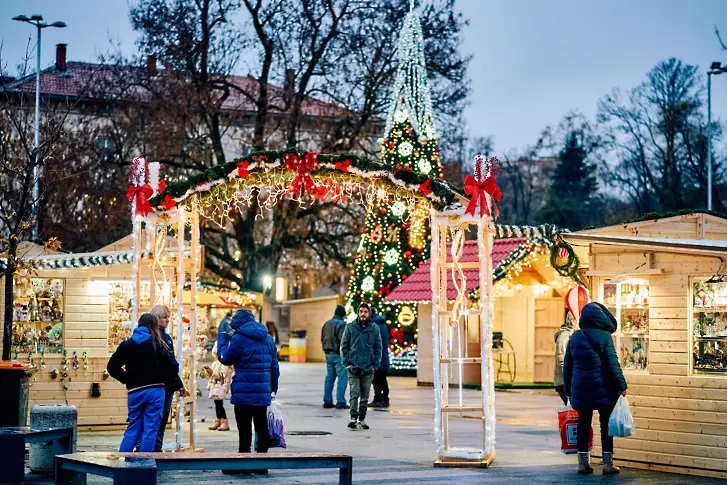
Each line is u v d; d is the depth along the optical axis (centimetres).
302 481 1248
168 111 4162
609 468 1320
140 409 1247
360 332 1872
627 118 5716
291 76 4316
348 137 4347
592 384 1316
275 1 4353
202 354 1891
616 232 1756
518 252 2756
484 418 1405
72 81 5300
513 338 3041
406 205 1508
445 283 1477
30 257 1909
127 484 880
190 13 4312
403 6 4356
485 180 1395
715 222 1777
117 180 3966
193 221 1481
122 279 1883
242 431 1302
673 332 1370
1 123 2973
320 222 4569
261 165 1405
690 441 1339
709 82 4466
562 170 6950
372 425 1947
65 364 1844
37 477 1273
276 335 5166
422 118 3375
